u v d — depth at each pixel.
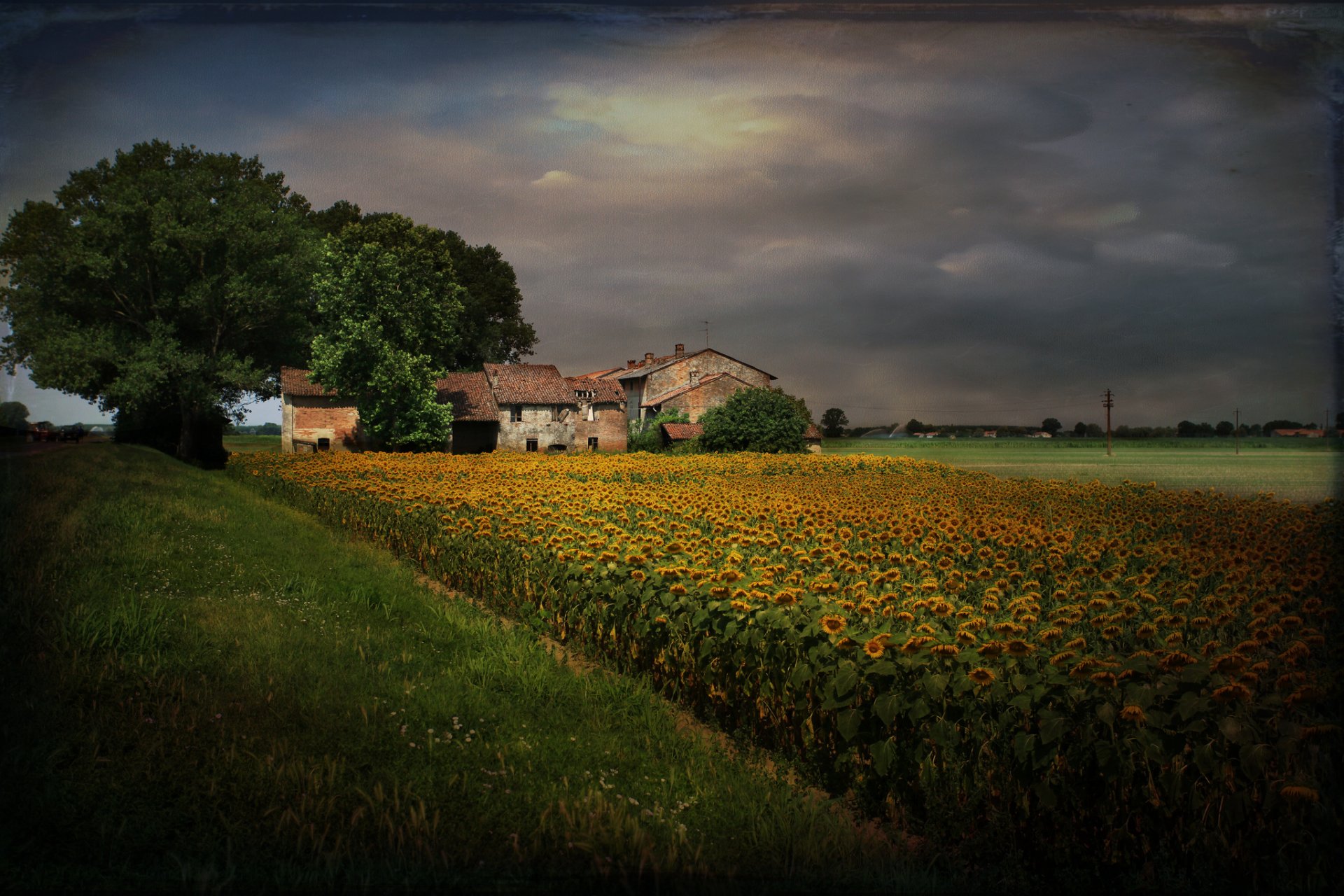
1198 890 3.69
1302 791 3.44
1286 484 12.22
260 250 26.81
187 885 3.51
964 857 4.14
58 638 5.87
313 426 46.97
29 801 4.06
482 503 12.41
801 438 41.06
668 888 3.66
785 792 4.81
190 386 25.14
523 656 7.08
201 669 5.93
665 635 6.62
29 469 11.66
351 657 6.73
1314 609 5.04
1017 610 5.62
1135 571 7.71
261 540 11.38
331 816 4.14
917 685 4.37
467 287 56.38
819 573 7.59
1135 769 3.87
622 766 5.10
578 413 53.38
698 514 11.56
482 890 3.57
